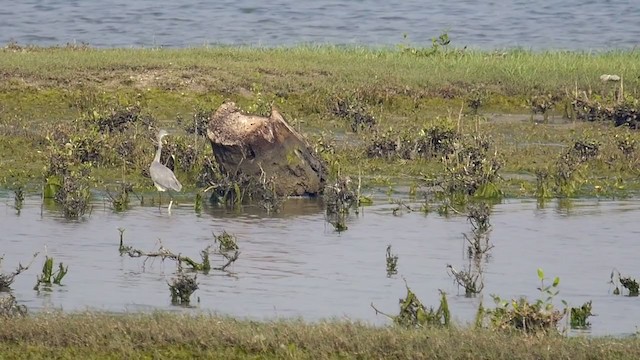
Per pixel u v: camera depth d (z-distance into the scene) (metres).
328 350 24.89
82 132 50.41
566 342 25.42
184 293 30.81
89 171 46.25
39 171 47.62
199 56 71.25
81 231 38.72
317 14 115.19
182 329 25.78
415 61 72.12
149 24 105.12
